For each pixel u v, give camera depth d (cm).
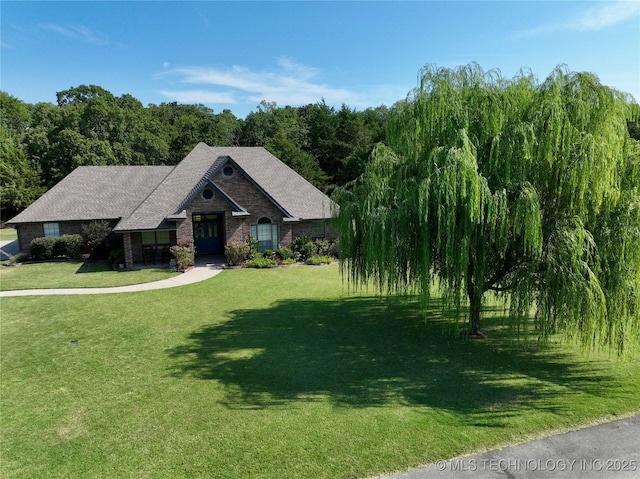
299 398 884
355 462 666
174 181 2559
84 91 6288
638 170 945
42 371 1024
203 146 2917
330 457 679
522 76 1039
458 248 981
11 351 1152
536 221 893
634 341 962
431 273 1157
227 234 2380
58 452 702
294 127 7106
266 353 1140
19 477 641
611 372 1023
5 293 1778
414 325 1385
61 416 816
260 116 7100
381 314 1505
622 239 912
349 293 1791
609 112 930
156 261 2428
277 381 968
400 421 787
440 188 902
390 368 1043
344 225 1223
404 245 1070
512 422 781
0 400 881
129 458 684
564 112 917
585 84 940
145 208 2356
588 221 968
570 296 899
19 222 2478
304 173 4988
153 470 653
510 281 1104
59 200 2655
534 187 968
